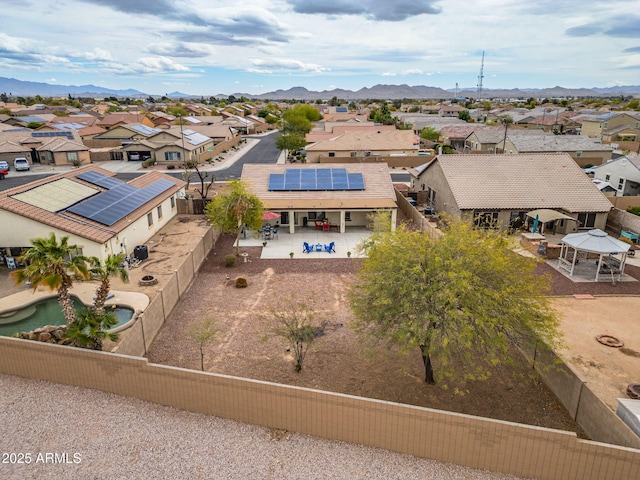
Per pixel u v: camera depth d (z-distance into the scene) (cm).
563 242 2883
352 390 1725
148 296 2495
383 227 2438
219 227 3425
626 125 10062
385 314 1622
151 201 3719
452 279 1512
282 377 1800
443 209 4188
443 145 8881
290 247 3472
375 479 1250
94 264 1809
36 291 2525
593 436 1459
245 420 1466
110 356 1533
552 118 12050
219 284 2748
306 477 1245
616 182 5019
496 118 13775
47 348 1591
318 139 9131
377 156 7438
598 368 1819
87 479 1205
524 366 1891
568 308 2378
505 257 1670
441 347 1554
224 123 12812
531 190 3909
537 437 1240
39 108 15950
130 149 7894
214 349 2000
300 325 2169
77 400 1533
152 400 1541
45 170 6956
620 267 2795
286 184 4050
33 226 2706
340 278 2842
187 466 1266
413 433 1331
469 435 1288
